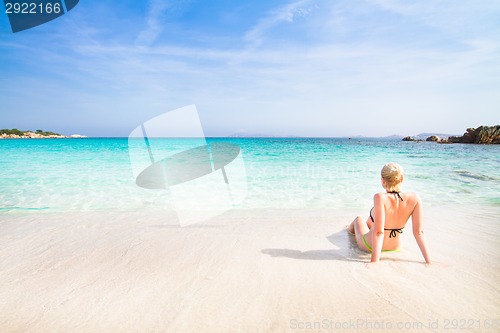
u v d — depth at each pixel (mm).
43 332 1808
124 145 26766
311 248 3205
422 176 8688
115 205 5324
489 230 3740
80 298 2191
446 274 2510
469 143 45344
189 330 1802
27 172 9359
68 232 3777
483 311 1953
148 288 2332
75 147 24094
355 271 2602
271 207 5184
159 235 3656
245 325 1841
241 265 2758
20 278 2521
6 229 3900
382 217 2795
